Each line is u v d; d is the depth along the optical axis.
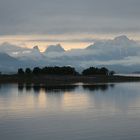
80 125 27.50
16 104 43.00
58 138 22.98
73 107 39.53
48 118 31.06
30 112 35.25
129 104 42.47
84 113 34.25
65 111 35.97
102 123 28.20
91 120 29.83
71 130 25.53
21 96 55.75
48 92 65.12
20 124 28.09
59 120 29.97
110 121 29.14
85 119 30.41
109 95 57.38
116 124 27.64
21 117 31.75
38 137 23.34
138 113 33.81
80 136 23.50
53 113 34.44
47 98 51.72
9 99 50.16
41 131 25.25
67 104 42.91
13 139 22.88
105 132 24.62
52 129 25.95
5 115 33.06
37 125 27.62
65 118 31.06
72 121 29.42
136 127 26.23
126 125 27.16
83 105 41.62
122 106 40.22
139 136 23.31
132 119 30.03
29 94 60.19
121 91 67.38
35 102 45.53
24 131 25.28
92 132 24.72
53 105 41.84
